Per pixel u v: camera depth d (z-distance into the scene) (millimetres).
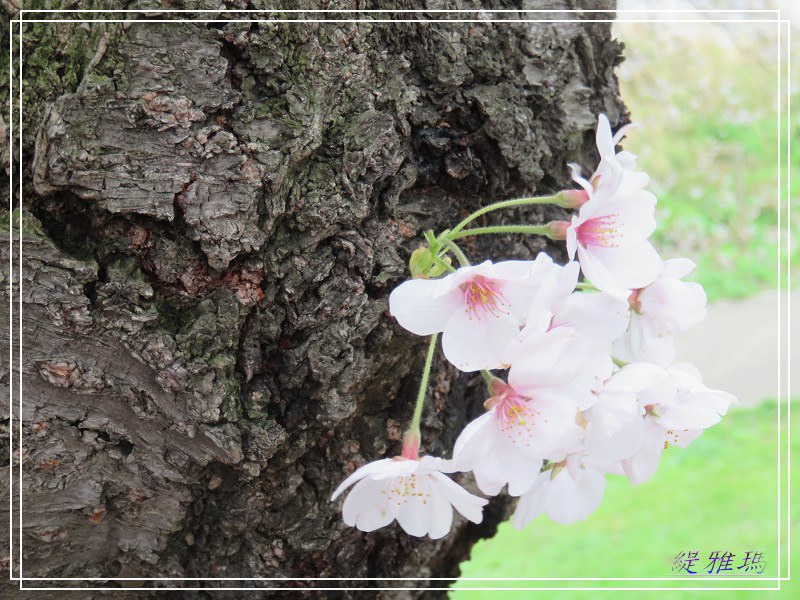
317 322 382
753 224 2012
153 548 395
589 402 350
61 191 364
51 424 371
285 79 371
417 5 391
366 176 380
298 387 386
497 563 1023
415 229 396
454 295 355
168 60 361
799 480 1153
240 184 365
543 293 341
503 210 416
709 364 1602
